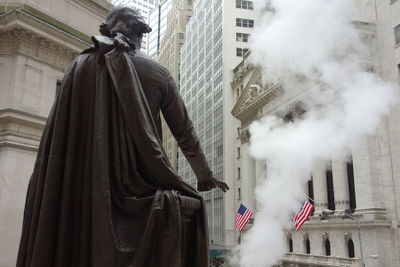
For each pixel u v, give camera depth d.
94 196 2.02
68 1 24.36
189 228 2.37
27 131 21.19
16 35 21.44
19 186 20.48
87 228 2.04
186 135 2.49
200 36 78.81
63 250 2.04
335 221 35.03
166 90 2.44
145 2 168.00
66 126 2.22
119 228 2.03
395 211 31.17
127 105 2.16
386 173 32.03
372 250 31.22
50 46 22.75
